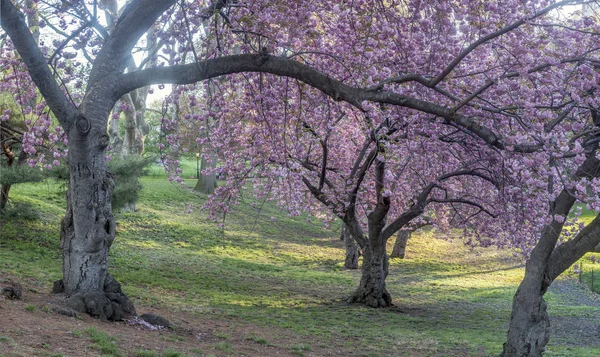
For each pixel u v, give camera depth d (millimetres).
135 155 27172
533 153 10352
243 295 22203
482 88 10141
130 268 24109
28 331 8758
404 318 20484
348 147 23031
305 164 20812
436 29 12586
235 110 16469
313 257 36094
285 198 22453
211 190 49188
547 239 12789
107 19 20266
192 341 11836
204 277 24953
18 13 10484
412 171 20125
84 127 11891
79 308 11609
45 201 33469
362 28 11875
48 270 19625
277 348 12953
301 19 12148
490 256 41312
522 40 10789
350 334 16578
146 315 12945
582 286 31781
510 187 13812
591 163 11867
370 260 22750
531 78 10562
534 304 13008
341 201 20891
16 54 13867
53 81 11586
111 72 12367
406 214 21703
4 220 26438
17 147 23438
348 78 13641
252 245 36406
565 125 10461
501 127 12156
